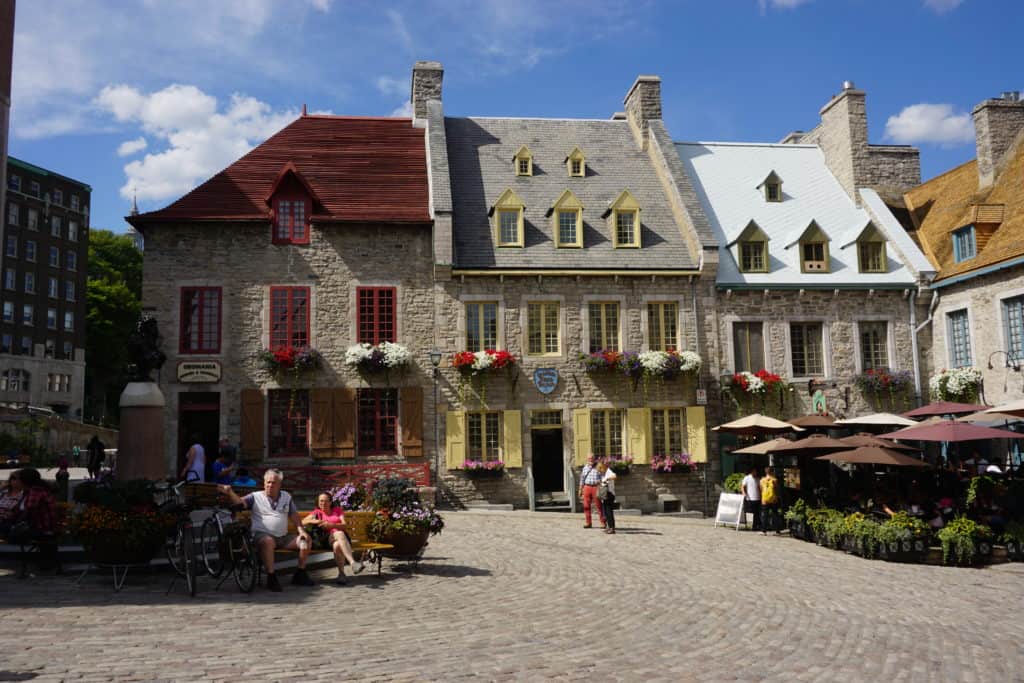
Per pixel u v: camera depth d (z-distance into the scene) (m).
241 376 19.84
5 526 9.95
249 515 9.60
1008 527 13.45
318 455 19.81
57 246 58.12
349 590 9.22
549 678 5.94
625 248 21.83
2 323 53.81
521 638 7.18
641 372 20.89
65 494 17.80
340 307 20.41
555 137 24.91
